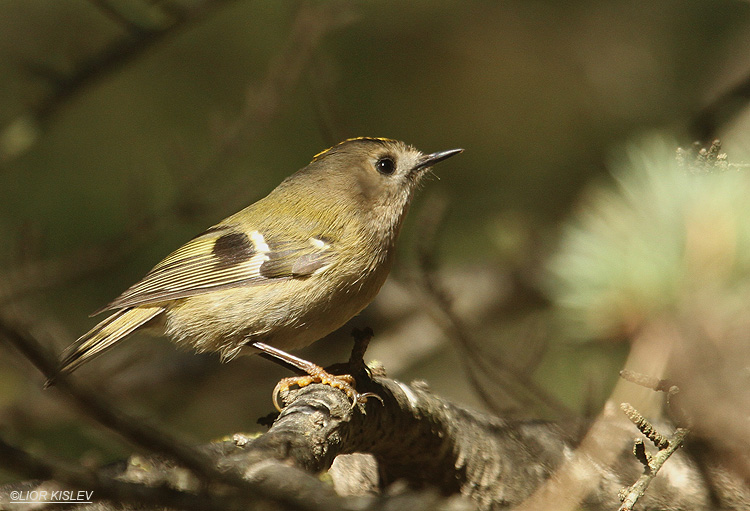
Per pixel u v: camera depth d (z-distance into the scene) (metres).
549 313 10.04
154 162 12.66
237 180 11.83
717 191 4.31
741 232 4.19
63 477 3.40
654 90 13.02
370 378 6.80
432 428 6.81
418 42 13.34
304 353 13.28
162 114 12.87
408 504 3.72
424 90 13.32
